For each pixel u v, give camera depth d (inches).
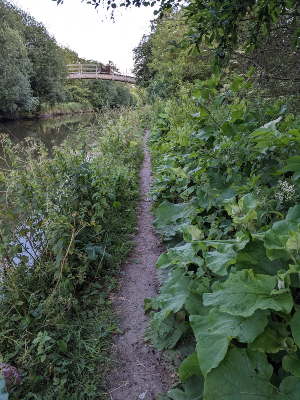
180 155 183.0
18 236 118.3
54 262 110.3
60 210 130.3
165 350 96.0
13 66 1048.2
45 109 1424.7
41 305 100.0
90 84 1818.4
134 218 205.2
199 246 88.1
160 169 208.5
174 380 84.8
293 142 82.8
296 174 74.5
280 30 185.8
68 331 97.9
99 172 157.4
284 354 62.9
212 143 121.7
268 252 60.2
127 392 83.5
